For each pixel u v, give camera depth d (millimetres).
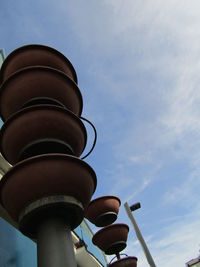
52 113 3695
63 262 2846
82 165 3449
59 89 4180
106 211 7504
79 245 10945
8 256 5184
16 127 3613
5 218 6270
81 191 3328
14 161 3783
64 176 3211
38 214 3139
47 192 3123
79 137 3898
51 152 3639
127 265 7766
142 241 9367
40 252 2979
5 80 4176
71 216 3342
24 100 4035
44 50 4633
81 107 4664
